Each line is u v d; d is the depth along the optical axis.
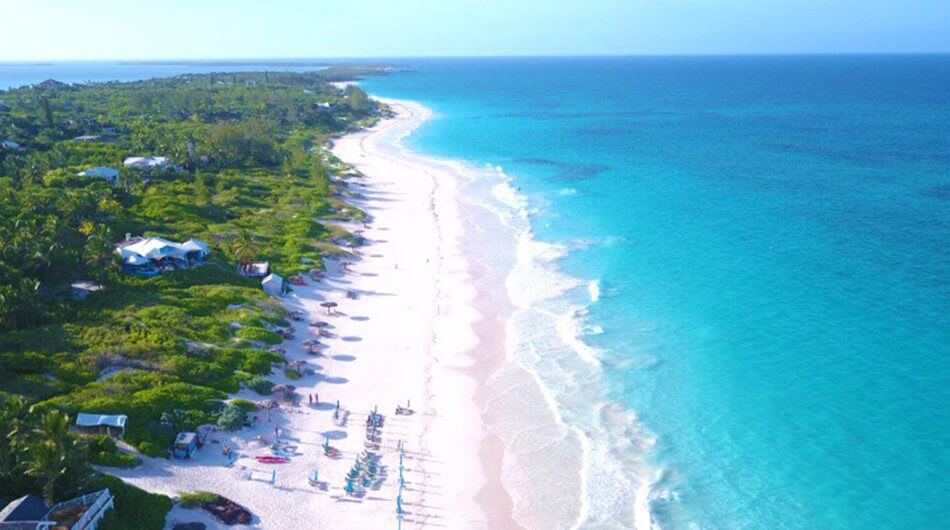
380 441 51.38
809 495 44.66
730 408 54.22
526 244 95.25
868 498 44.16
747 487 45.69
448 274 85.38
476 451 50.59
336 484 46.38
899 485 45.09
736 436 50.88
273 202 111.69
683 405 54.97
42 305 63.09
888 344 62.50
